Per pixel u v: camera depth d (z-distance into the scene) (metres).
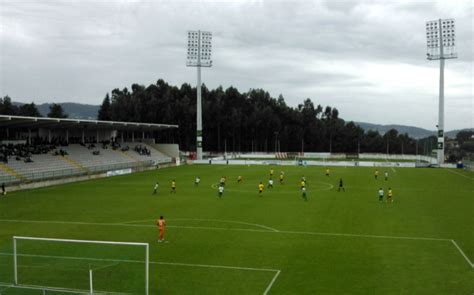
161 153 118.25
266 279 23.03
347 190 61.06
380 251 28.50
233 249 29.05
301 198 53.00
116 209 45.09
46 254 27.27
